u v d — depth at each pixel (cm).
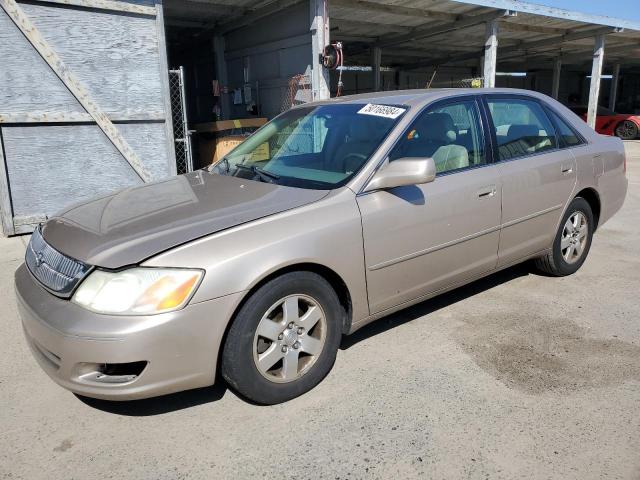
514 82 2695
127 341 244
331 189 319
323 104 420
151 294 250
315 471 244
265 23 1037
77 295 258
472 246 378
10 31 631
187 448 262
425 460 249
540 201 420
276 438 267
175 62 1520
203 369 264
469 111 392
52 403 303
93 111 693
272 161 383
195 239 266
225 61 1209
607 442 258
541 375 319
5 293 465
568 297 434
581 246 479
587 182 462
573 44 1786
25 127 659
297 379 297
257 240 275
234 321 272
